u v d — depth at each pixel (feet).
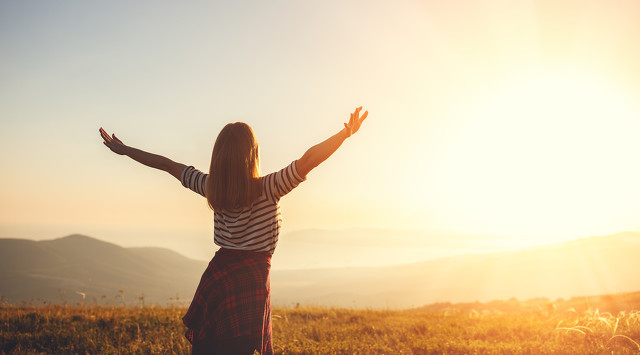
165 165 11.47
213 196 10.18
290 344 23.20
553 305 61.67
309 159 9.96
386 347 23.91
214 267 10.48
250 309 9.97
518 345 23.79
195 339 10.47
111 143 11.99
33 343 24.26
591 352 21.79
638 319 28.48
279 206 10.66
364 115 9.76
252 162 10.36
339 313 45.21
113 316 32.42
